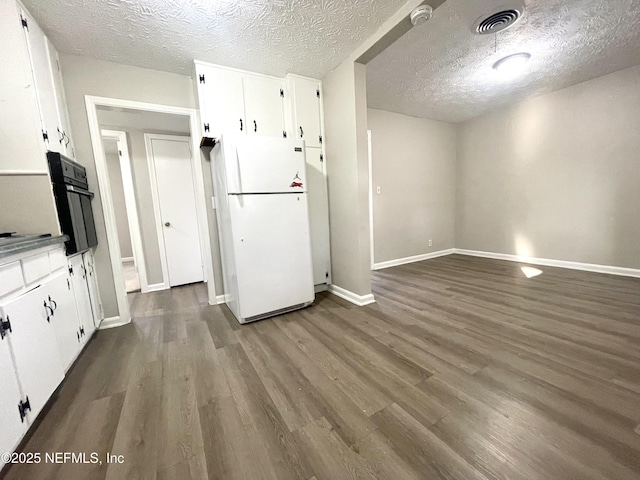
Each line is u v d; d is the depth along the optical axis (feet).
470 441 3.42
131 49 6.75
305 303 8.29
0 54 4.99
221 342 6.39
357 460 3.23
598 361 4.94
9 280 3.56
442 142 14.99
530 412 3.84
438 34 6.88
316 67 8.16
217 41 6.56
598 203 10.51
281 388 4.62
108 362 5.66
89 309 6.60
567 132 11.05
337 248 9.38
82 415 4.13
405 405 4.10
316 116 9.06
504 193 13.52
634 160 9.57
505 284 9.77
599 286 8.99
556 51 7.91
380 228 13.33
